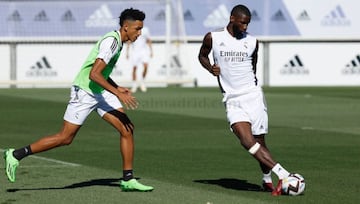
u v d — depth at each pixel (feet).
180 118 159.74
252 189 79.66
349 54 285.02
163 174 89.86
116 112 77.36
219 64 77.77
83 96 76.33
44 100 206.08
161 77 274.77
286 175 75.51
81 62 274.77
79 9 276.62
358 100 209.77
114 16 277.23
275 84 281.54
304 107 187.83
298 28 282.56
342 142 121.60
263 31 280.10
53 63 273.33
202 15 281.74
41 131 135.74
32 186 80.43
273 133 133.69
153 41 275.18
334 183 83.76
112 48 74.74
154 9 279.08
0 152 108.17
